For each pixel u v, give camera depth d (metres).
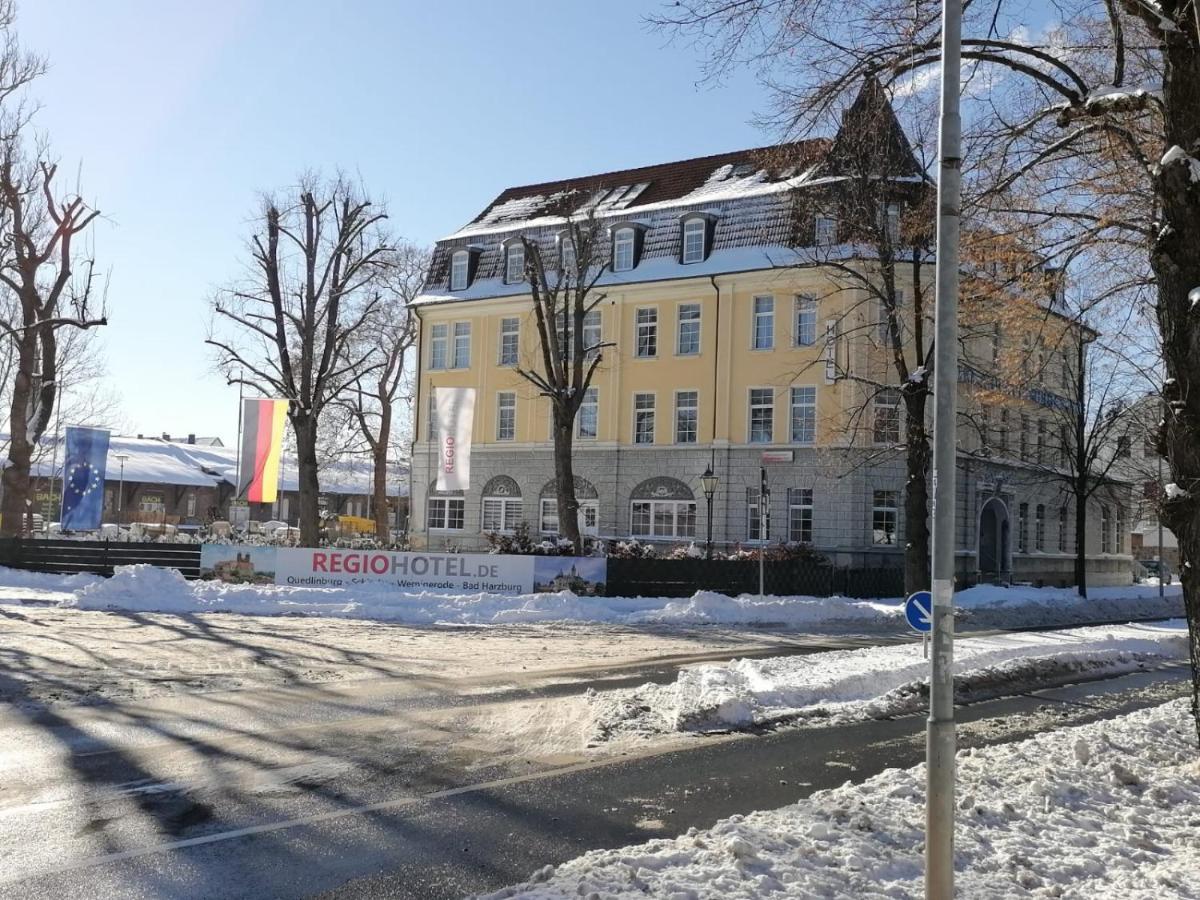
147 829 7.05
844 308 39.16
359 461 63.53
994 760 9.18
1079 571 39.88
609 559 29.09
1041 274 13.51
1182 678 17.75
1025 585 43.66
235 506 39.31
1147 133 11.41
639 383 44.41
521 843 6.91
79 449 32.84
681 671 14.88
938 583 5.21
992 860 6.34
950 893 5.11
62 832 6.96
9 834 6.90
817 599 29.05
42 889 5.86
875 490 39.50
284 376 37.84
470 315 49.12
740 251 42.62
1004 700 14.45
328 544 40.16
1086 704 14.26
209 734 10.28
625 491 44.22
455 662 16.47
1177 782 8.55
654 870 5.82
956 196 5.29
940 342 5.26
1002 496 43.47
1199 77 8.56
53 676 13.77
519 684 14.16
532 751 9.94
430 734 10.59
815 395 40.47
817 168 14.54
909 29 10.94
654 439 43.97
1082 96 10.95
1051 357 14.84
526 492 46.94
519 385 47.56
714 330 42.78
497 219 52.50
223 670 14.71
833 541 39.41
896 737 11.26
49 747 9.57
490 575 28.36
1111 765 8.91
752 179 45.28
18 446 33.34
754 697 12.73
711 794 8.41
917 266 27.47
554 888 5.45
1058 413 40.34
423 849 6.74
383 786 8.40
